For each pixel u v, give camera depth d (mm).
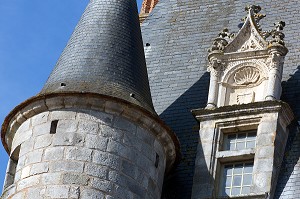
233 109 35156
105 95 33781
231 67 36000
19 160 33625
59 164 32938
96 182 32688
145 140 33906
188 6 40969
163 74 38594
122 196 32750
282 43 35844
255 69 35750
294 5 39562
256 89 35531
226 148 35000
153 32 40406
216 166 34531
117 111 33812
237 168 34469
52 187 32594
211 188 34094
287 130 35000
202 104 37000
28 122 34219
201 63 38625
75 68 35000
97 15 36688
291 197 33094
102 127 33562
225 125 35156
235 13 40094
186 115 36812
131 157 33438
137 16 37312
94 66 34969
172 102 37438
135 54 35875
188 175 34938
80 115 33688
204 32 39781
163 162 34375
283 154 34375
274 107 34781
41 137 33562
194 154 35438
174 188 34719
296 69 37062
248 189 33969
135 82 34969
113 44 35781
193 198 34031
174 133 34438
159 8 41312
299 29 38594
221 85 35844
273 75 35406
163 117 36969
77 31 36531
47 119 33844
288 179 33625
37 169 33000
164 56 39312
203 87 37594
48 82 35000
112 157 33188
